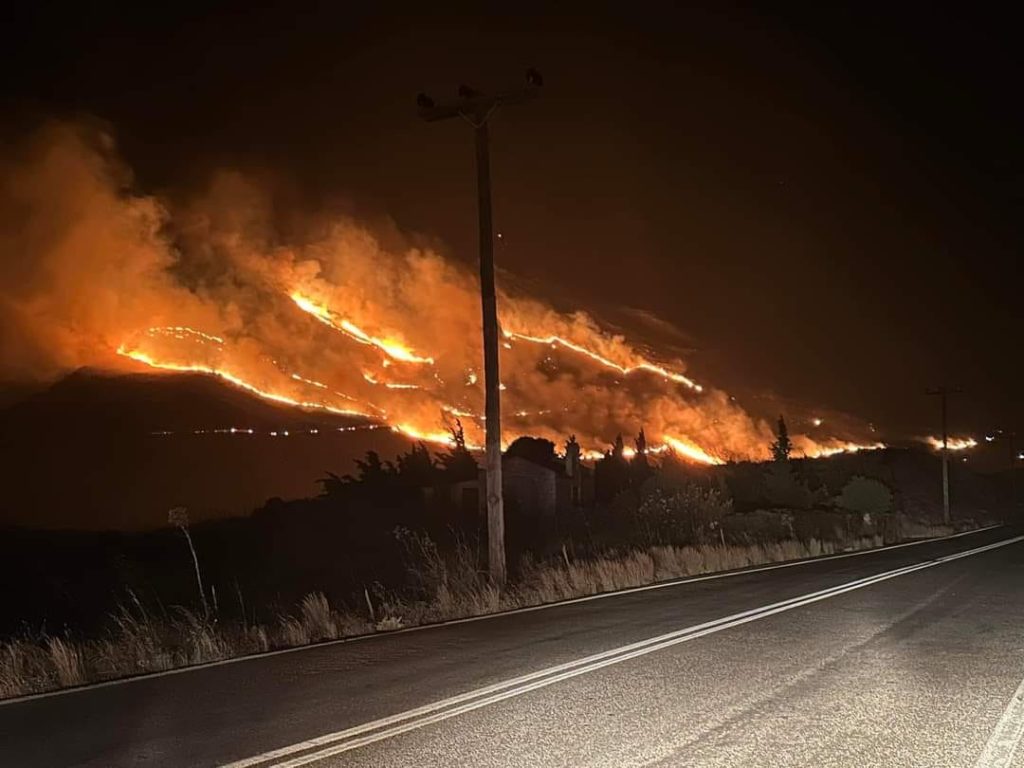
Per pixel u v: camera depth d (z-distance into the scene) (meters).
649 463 66.25
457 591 17.73
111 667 10.93
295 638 13.15
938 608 15.84
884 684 9.30
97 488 85.44
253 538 34.31
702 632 12.95
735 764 6.53
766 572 24.73
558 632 13.13
